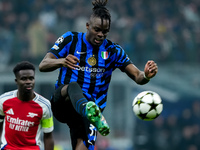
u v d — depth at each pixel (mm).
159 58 57938
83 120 17141
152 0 68062
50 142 19469
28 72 18438
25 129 18750
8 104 18766
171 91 56406
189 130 53375
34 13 62500
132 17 65188
